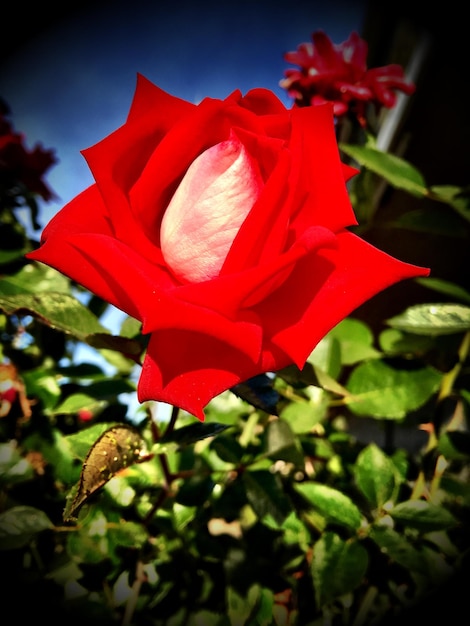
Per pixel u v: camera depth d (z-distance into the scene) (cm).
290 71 29
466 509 25
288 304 15
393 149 44
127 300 14
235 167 14
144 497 23
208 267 14
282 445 22
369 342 28
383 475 21
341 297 15
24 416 23
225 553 23
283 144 14
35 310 19
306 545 24
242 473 22
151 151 16
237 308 14
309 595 23
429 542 22
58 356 28
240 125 15
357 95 27
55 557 21
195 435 18
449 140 43
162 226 15
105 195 14
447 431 24
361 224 30
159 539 23
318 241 13
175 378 13
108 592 21
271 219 13
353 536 21
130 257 14
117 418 24
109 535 21
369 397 24
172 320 13
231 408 27
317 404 25
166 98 16
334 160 15
